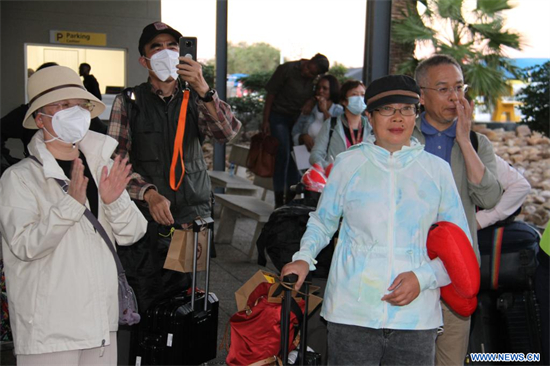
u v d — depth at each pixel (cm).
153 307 339
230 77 1202
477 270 232
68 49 1062
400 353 239
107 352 259
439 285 235
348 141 509
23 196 234
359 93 503
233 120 353
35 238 226
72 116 237
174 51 337
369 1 612
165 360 338
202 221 325
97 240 248
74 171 228
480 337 348
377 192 238
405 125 240
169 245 341
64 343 236
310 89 763
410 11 979
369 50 616
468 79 978
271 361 299
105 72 1087
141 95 343
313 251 248
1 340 399
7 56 1005
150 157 340
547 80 1170
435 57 293
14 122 557
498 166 342
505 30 997
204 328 353
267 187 806
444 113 288
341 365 244
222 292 539
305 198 402
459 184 291
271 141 752
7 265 238
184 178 343
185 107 337
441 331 275
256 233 639
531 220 886
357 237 240
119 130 340
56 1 1020
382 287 234
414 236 236
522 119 1235
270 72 1201
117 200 248
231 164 915
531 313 337
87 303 241
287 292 249
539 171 1068
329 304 244
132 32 1059
